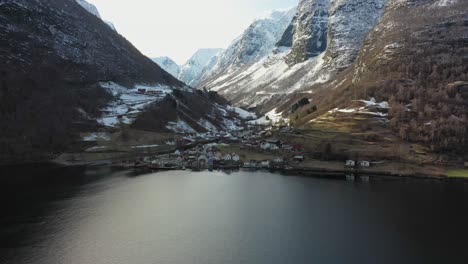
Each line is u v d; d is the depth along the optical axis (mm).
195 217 131250
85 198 151500
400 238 111625
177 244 108250
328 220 126938
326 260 98000
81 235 113500
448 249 104688
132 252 102750
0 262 95000
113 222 125188
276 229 119625
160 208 141000
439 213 132625
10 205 139250
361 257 99875
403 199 149000
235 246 106812
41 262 95938
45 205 140500
